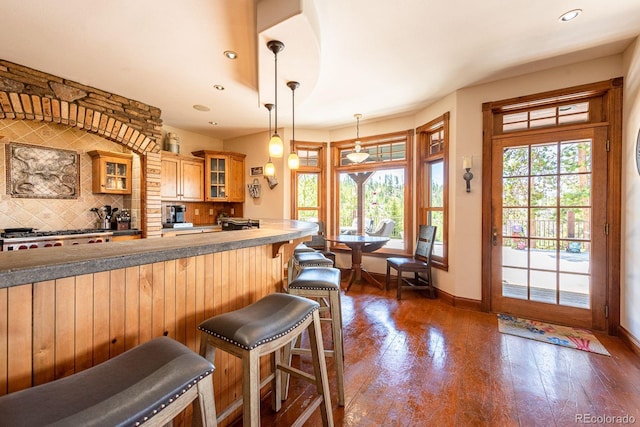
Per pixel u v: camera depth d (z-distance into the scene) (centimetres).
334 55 257
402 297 376
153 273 122
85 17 196
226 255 157
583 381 192
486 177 319
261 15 178
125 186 393
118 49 238
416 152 424
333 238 436
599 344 244
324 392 139
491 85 315
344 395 175
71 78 289
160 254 103
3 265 76
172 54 246
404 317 306
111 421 63
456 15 203
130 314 114
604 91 266
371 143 479
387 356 225
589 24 214
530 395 178
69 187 362
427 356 225
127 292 113
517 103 301
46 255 92
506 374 201
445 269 359
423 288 379
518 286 309
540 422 156
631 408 166
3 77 252
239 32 215
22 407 64
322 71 287
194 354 91
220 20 201
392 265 390
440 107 367
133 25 206
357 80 308
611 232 262
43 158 341
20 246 283
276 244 188
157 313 124
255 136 531
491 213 319
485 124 318
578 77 272
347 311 324
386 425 154
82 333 100
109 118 325
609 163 264
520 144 304
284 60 216
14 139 321
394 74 294
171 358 85
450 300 346
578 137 277
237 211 555
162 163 446
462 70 287
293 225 251
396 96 355
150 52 243
